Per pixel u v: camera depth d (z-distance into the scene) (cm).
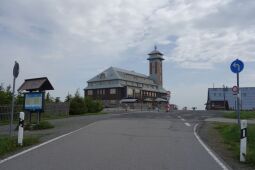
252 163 997
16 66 1420
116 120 2739
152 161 983
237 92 1755
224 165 962
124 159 1005
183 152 1161
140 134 1678
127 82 11244
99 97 11250
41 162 952
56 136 1595
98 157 1034
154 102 12069
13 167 884
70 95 4359
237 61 1747
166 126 2169
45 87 2169
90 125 2225
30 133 1791
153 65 13000
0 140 1263
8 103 3139
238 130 1611
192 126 2212
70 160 984
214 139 1561
